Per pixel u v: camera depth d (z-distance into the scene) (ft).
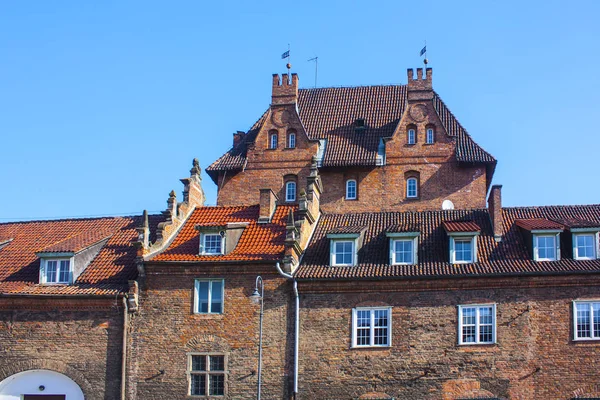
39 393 166.71
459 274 159.53
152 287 167.73
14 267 179.22
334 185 232.32
